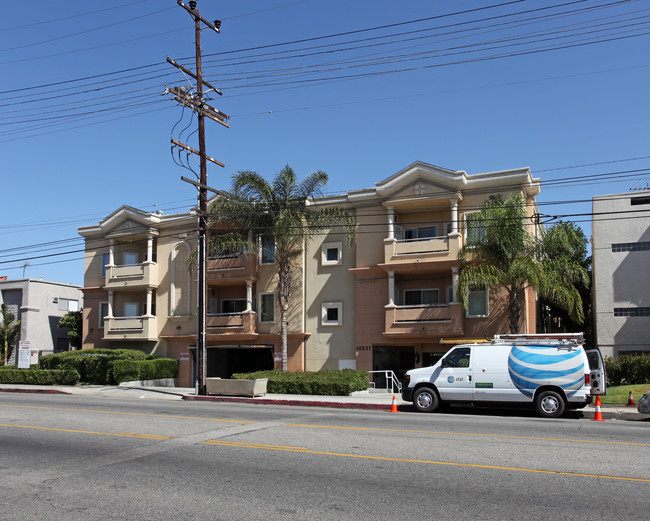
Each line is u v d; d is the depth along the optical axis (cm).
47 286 4459
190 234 3456
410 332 2739
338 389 2402
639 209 2825
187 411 1719
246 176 2847
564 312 3625
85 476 891
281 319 2920
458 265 2697
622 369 2439
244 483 841
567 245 2397
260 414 1642
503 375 1742
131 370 3075
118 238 3678
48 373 3077
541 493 778
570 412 1844
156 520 680
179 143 2359
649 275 2762
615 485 816
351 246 2988
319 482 843
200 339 2438
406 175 2820
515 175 2669
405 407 1997
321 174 2859
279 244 2955
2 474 910
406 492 787
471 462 962
